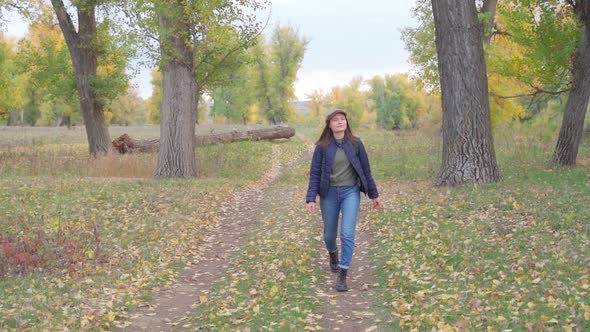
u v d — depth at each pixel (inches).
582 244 259.8
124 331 203.8
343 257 240.1
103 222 397.4
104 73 1006.4
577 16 589.9
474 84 455.8
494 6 847.1
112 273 283.9
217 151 1144.2
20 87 1218.6
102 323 207.0
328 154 239.6
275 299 232.7
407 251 293.3
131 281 273.4
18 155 969.5
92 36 927.0
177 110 716.0
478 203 375.9
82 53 941.2
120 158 797.2
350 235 239.1
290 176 819.4
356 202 242.4
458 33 454.3
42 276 269.9
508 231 302.0
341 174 241.1
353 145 239.6
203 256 343.6
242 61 781.9
